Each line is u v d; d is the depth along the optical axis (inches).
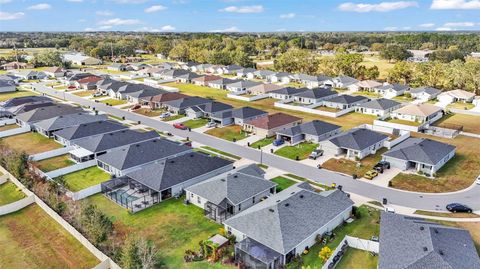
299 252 1464.1
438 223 1681.8
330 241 1571.1
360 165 2437.3
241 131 3240.7
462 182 2193.7
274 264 1355.8
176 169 2086.6
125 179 2102.6
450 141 2989.7
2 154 2534.5
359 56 6486.2
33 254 1533.0
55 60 7775.6
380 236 1472.7
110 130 2989.7
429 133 3196.4
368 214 1808.6
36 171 2228.1
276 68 7268.7
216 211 1739.7
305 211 1610.5
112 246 1513.3
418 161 2309.3
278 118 3277.6
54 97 4690.0
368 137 2714.1
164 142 2583.7
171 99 4124.0
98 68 7770.7
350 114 3949.3
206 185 1899.6
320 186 2132.1
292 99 4584.2
